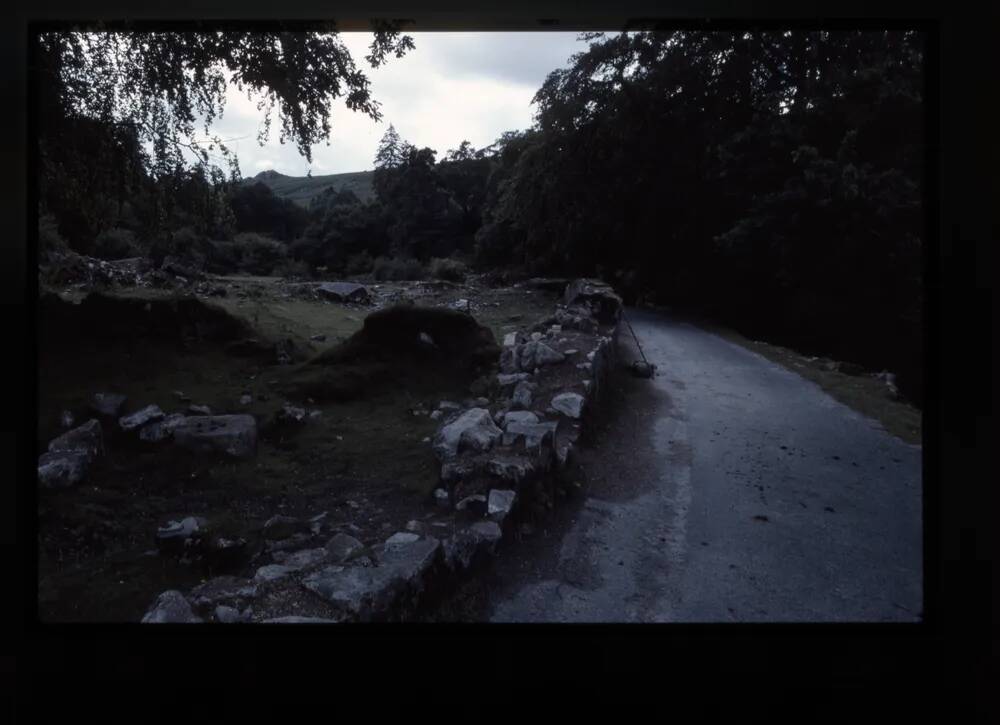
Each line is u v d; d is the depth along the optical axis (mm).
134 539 4785
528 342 9086
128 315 8867
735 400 8781
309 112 9484
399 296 17469
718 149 16703
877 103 13547
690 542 4887
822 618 3988
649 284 20766
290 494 5590
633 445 6910
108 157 8859
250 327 10102
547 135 20703
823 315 15359
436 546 3852
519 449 5340
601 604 4047
